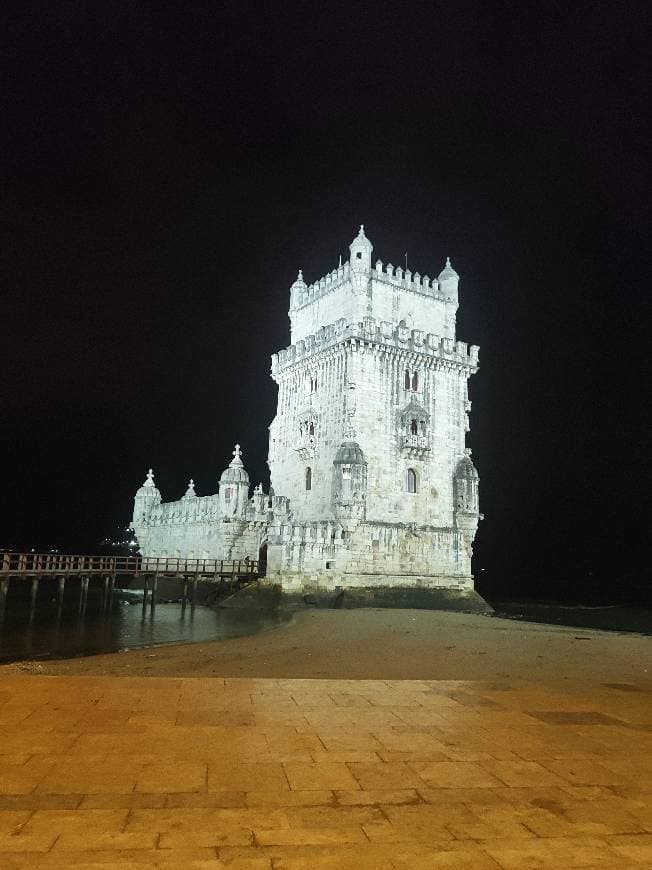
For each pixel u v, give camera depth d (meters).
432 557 64.25
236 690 16.73
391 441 63.72
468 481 66.88
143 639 42.97
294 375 71.25
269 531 62.84
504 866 7.38
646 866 7.43
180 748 11.61
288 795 9.48
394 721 13.96
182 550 82.69
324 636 39.22
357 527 60.31
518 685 18.88
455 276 71.94
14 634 45.28
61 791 9.44
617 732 13.49
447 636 38.97
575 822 8.68
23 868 7.04
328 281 70.00
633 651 32.38
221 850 7.64
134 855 7.45
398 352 64.94
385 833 8.23
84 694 15.77
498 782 10.24
